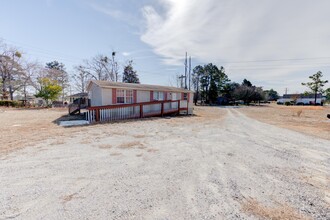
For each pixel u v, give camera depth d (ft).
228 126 34.01
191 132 26.84
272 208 7.95
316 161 14.56
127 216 7.25
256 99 159.74
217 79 141.08
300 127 33.65
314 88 136.26
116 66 115.55
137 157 14.94
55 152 15.96
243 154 16.28
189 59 112.06
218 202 8.39
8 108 69.46
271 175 11.70
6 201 8.20
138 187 9.77
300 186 10.20
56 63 142.31
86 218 7.07
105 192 9.18
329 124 37.99
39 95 83.71
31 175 11.12
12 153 15.49
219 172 12.08
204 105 133.28
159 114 51.70
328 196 9.11
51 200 8.36
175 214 7.41
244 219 7.12
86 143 19.31
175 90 59.11
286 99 196.95
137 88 47.24
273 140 22.12
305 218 7.26
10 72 87.40
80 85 115.24
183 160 14.39
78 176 11.09
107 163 13.43
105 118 38.01
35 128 27.66
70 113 47.26
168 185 10.06
